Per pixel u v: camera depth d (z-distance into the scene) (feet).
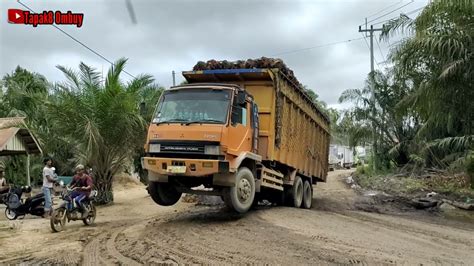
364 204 55.88
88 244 30.27
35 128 70.74
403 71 59.06
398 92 91.35
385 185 74.84
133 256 25.35
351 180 97.86
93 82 60.85
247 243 26.53
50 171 48.73
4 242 32.19
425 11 53.42
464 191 56.70
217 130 32.78
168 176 34.50
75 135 59.77
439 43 51.16
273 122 39.32
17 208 47.65
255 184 37.37
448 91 53.57
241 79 40.42
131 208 56.70
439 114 57.21
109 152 61.46
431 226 38.37
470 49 51.57
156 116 35.32
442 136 69.87
